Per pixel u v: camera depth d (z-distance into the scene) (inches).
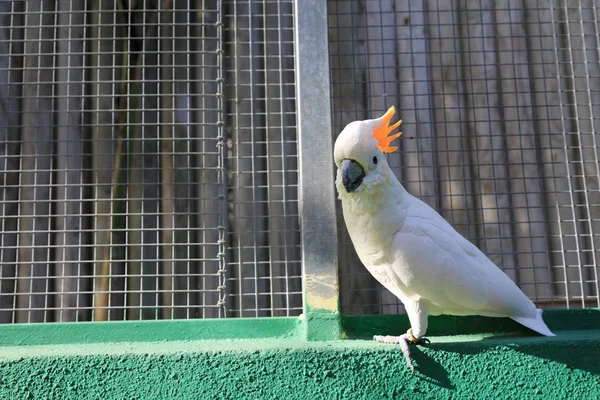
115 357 31.3
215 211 41.6
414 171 42.5
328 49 35.7
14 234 40.3
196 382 31.2
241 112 42.5
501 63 43.8
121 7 43.1
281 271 40.7
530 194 42.4
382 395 31.3
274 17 43.4
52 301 39.9
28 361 31.1
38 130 41.5
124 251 40.9
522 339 32.7
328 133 35.0
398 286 31.8
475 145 42.9
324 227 34.3
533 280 41.2
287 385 31.3
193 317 40.1
